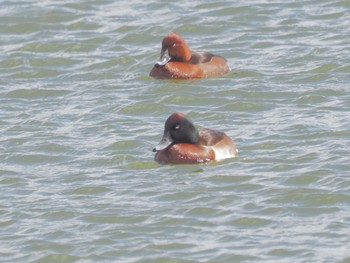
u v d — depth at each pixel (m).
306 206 17.44
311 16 28.41
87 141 20.66
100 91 23.84
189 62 24.44
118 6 30.20
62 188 18.52
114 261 15.98
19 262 16.12
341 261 15.62
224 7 29.22
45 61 26.31
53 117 22.17
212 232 16.70
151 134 20.83
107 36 27.97
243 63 25.31
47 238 16.75
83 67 25.83
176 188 18.27
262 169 18.89
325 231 16.55
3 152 20.23
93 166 19.44
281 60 25.31
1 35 28.62
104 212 17.47
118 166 19.39
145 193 18.12
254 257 15.89
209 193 18.02
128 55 26.39
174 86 23.73
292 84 23.48
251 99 22.62
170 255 16.05
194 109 22.31
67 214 17.47
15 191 18.50
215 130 20.38
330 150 19.50
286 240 16.33
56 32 28.61
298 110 21.84
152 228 16.89
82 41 27.67
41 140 20.77
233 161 19.31
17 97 23.80
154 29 28.12
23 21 29.23
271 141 20.11
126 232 16.81
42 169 19.44
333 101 22.25
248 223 16.95
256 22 28.25
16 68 25.94
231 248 16.17
